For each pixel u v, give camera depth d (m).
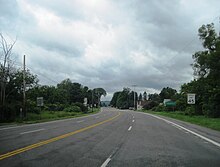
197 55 61.09
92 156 11.74
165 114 66.19
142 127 27.31
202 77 63.44
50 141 16.34
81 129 24.61
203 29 59.16
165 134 20.81
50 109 85.81
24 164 10.09
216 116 58.81
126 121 37.41
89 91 174.75
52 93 105.12
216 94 58.78
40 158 11.21
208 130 24.62
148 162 10.66
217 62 58.00
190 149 13.83
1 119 37.84
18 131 22.80
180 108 92.25
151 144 15.41
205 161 10.92
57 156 11.66
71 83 152.62
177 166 10.01
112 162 10.59
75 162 10.52
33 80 60.94
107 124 31.30
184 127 27.80
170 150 13.45
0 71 46.81
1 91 45.50
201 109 69.81
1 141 16.28
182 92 89.69
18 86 51.75
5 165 9.91
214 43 58.75
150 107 140.12
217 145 15.27
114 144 15.30
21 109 40.34
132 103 195.25
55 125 29.84
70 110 82.19
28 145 14.66
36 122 36.62
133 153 12.55
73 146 14.46
